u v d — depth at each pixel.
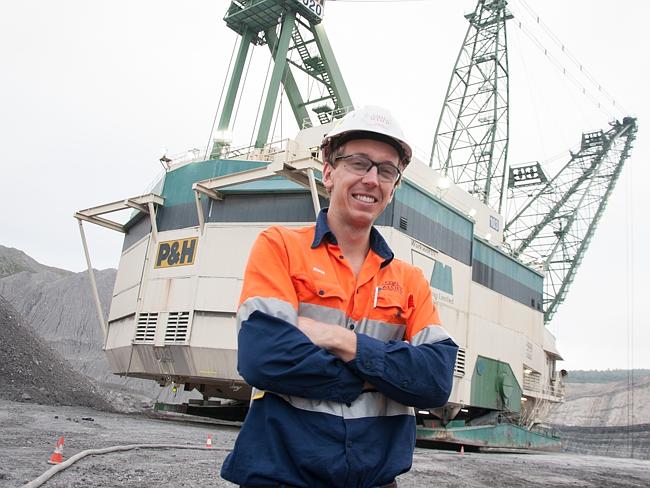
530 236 58.81
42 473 7.56
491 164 45.62
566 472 18.48
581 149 60.88
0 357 30.56
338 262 2.30
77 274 124.69
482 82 48.78
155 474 8.51
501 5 49.72
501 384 29.61
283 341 1.98
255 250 2.28
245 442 2.03
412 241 24.14
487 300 30.12
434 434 25.62
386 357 2.05
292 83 34.97
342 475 1.97
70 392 31.70
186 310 23.59
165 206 26.97
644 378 126.56
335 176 2.42
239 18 33.75
